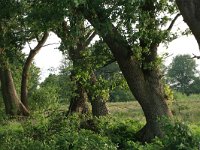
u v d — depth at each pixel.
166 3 17.39
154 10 17.31
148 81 17.70
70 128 17.84
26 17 16.89
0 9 18.52
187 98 48.75
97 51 18.39
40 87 36.81
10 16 19.19
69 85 24.48
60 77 29.53
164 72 18.42
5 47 24.67
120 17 15.20
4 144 15.43
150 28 17.11
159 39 17.19
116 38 16.59
